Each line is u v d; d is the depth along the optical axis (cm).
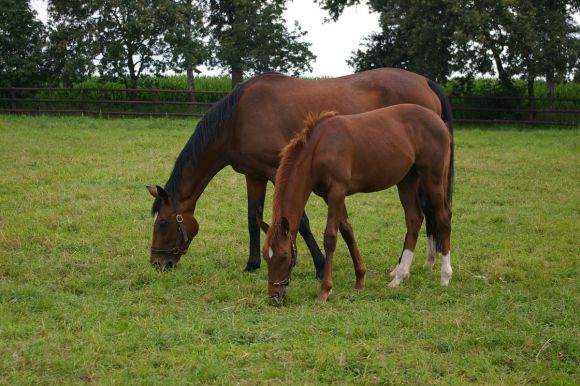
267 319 547
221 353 471
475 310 570
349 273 705
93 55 2464
